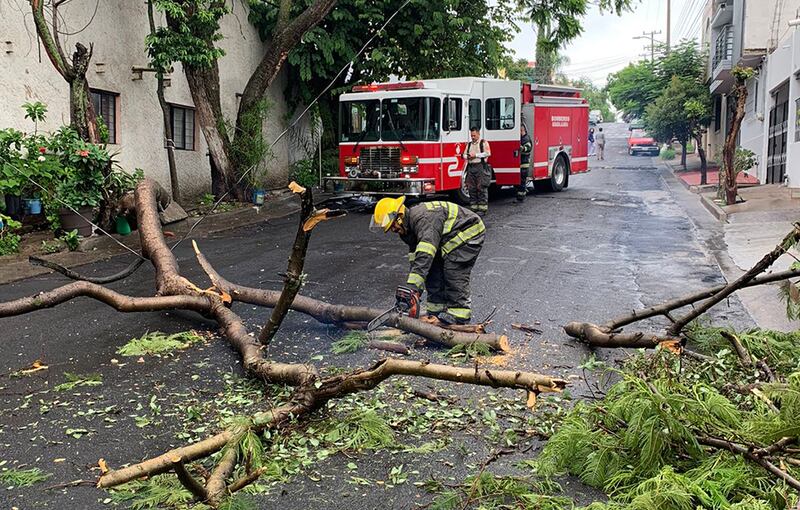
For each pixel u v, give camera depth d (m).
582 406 4.48
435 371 4.22
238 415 4.97
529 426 4.82
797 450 3.67
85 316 7.47
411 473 4.22
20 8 12.55
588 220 15.16
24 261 10.40
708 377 5.24
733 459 3.72
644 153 43.75
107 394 5.41
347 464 4.32
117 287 8.86
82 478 4.17
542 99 19.64
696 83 31.69
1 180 11.04
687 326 6.36
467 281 6.63
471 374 4.12
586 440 4.05
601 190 22.02
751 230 13.26
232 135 18.44
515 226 14.19
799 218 13.91
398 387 5.50
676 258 10.87
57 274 9.69
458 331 6.34
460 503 3.84
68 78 12.09
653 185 24.11
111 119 15.15
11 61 12.44
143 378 5.74
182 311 7.63
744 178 24.14
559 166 21.09
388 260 10.61
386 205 6.37
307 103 21.30
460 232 6.50
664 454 3.88
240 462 4.21
